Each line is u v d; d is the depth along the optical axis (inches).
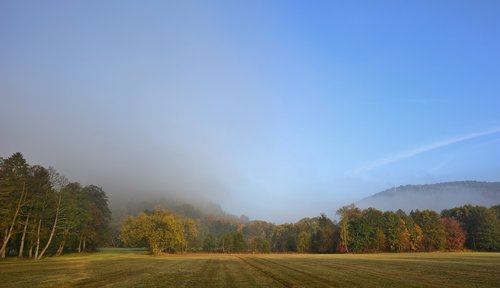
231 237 6589.6
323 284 1206.3
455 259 3024.1
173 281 1310.3
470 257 3462.1
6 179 2893.7
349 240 5866.1
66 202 3545.8
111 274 1590.8
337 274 1584.6
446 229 6097.4
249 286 1155.9
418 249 5856.3
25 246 3572.8
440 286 1133.7
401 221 5890.8
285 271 1779.0
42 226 3376.0
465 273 1596.9
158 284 1209.4
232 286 1156.5
